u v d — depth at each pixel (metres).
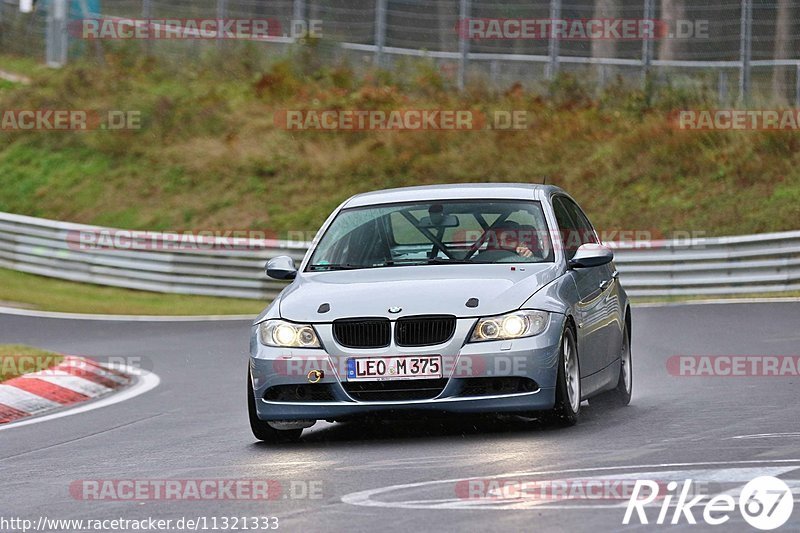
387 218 31.23
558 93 105.69
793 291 71.56
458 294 27.47
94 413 36.88
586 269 31.27
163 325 65.69
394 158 101.56
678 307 64.75
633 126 100.56
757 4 100.00
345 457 25.48
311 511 19.67
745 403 31.45
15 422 35.66
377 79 110.69
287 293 29.23
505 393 26.89
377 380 26.83
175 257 82.62
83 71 115.56
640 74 106.38
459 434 28.05
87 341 59.06
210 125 108.44
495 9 132.25
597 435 26.52
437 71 108.94
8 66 124.38
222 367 48.22
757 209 87.69
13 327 65.38
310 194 99.75
